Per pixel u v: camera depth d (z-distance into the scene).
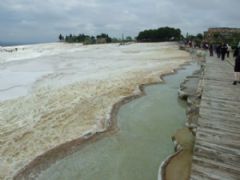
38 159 6.80
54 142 7.73
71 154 7.14
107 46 54.53
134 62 25.95
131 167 6.48
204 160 4.52
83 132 8.38
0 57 37.59
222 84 10.59
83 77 17.33
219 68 15.69
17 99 12.02
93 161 6.79
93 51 42.91
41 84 15.32
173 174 5.23
